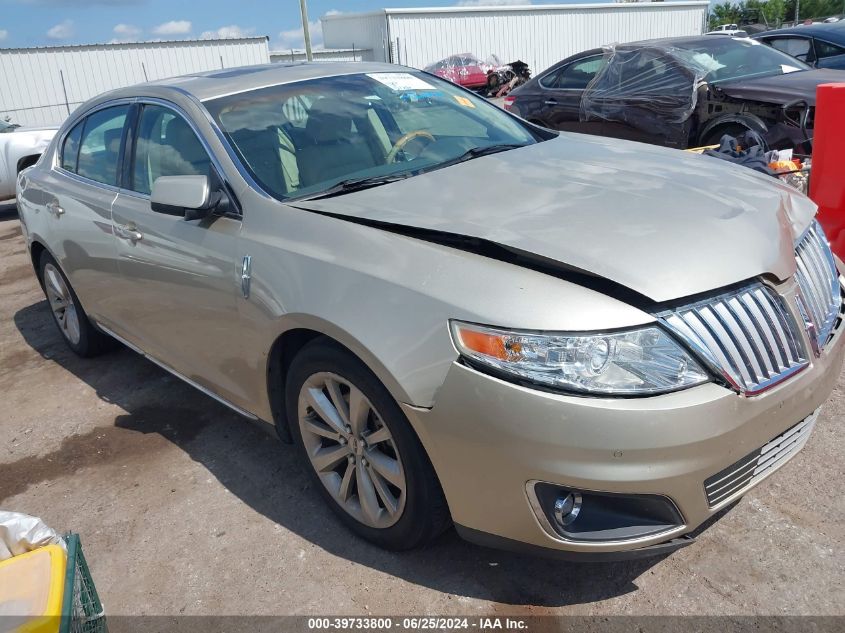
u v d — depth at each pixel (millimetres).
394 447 2334
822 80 6344
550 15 36594
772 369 2160
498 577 2465
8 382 4562
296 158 3025
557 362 1970
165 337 3439
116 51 27750
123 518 3016
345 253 2430
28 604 1747
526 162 3029
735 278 2129
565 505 2090
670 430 1941
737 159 5176
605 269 2068
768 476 2291
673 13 39156
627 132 7590
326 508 2922
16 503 3221
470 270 2178
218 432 3619
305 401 2652
